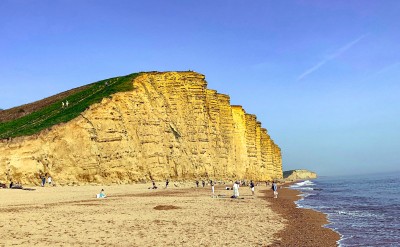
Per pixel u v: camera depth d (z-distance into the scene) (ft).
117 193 132.87
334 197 161.38
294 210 93.56
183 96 253.03
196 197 123.75
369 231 63.41
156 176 202.18
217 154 269.03
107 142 182.50
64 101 237.45
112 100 199.21
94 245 40.78
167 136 224.33
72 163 164.86
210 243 43.75
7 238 42.80
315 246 46.62
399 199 146.51
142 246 41.04
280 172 508.12
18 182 149.07
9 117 251.80
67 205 84.23
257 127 366.22
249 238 48.21
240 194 155.43
